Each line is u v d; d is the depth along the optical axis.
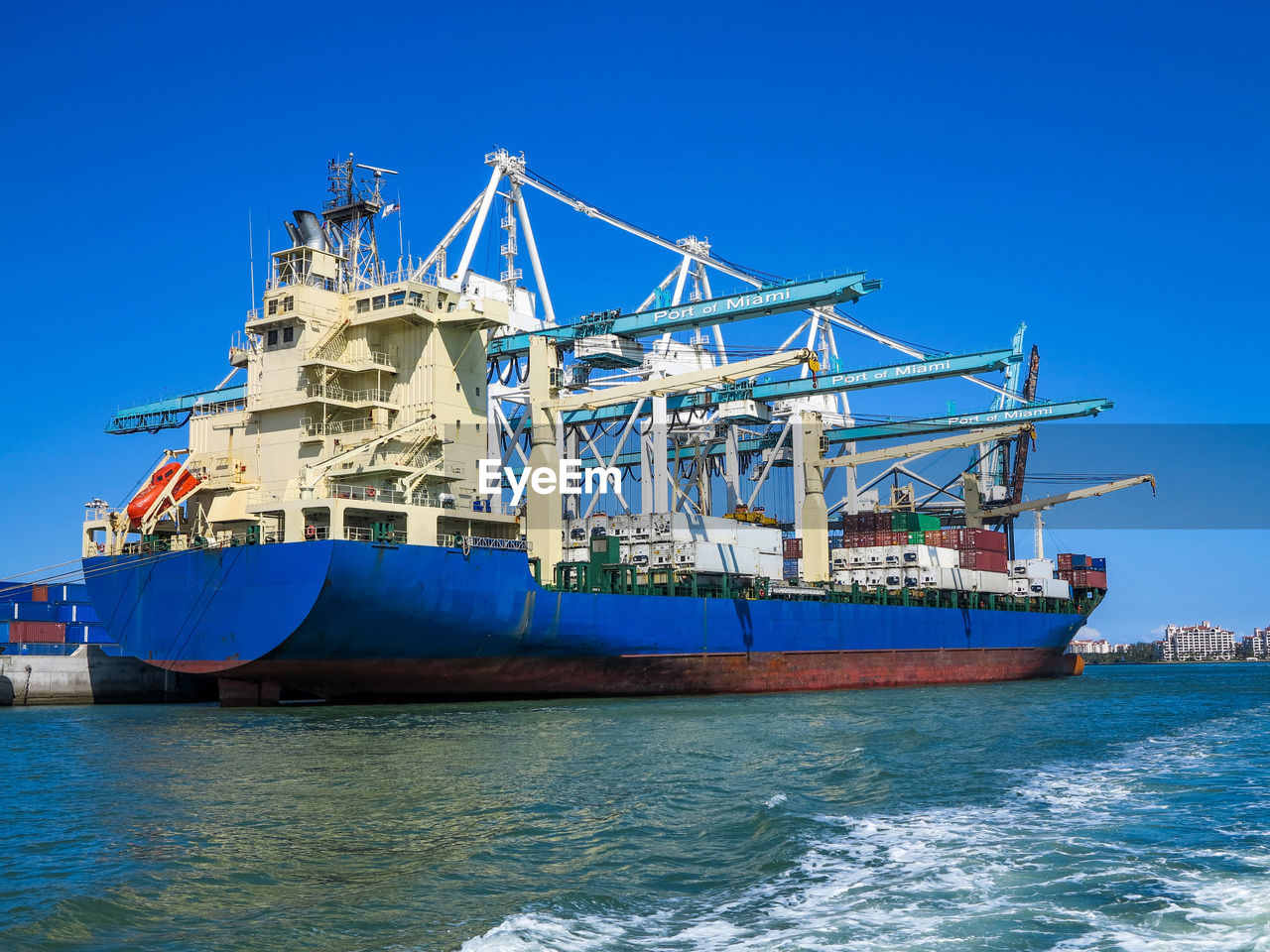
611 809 21.44
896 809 21.58
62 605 58.16
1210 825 19.84
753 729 36.59
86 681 55.19
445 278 67.69
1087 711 48.69
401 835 19.11
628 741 32.81
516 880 16.02
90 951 12.80
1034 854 17.41
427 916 14.16
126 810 21.64
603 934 13.41
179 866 16.89
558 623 49.25
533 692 50.81
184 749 31.61
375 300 50.94
